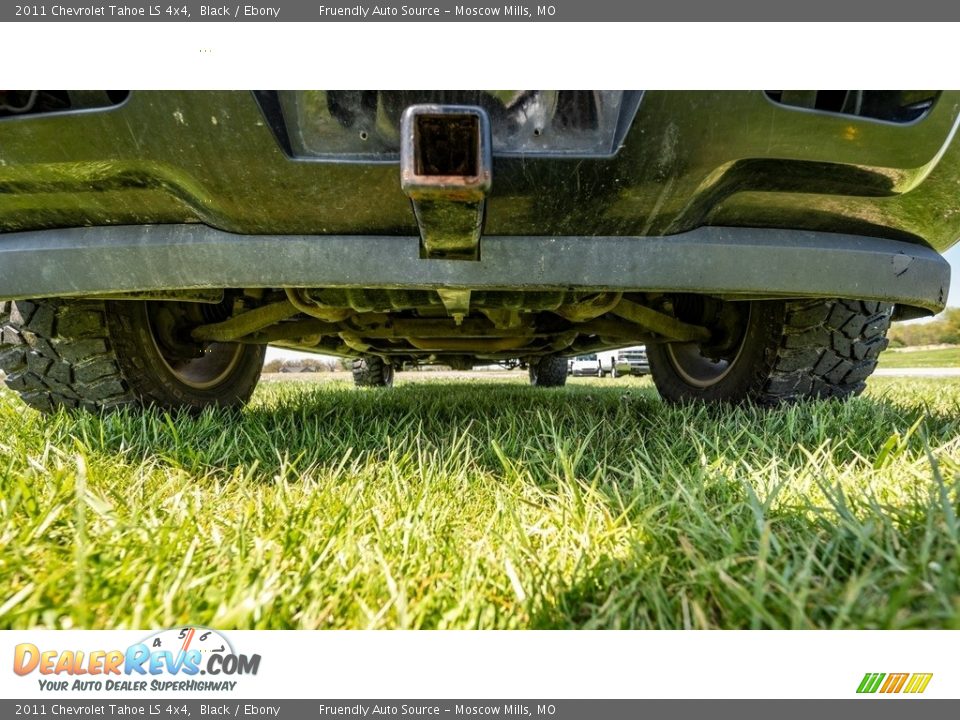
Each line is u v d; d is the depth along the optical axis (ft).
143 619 1.96
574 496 2.93
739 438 4.37
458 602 2.13
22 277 3.50
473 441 4.93
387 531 2.65
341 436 5.21
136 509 2.71
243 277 3.36
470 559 2.35
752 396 5.79
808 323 5.25
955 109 3.00
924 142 3.03
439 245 3.12
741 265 3.46
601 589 2.18
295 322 6.46
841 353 5.38
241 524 2.49
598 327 6.70
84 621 1.93
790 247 3.50
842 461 3.96
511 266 3.36
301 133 2.98
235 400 7.00
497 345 7.79
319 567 2.32
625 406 7.26
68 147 2.88
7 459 3.70
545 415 6.41
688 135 2.93
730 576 2.05
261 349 7.87
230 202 3.14
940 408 7.06
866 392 10.34
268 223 3.26
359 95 2.97
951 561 1.93
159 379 5.63
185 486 3.20
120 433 4.53
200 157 2.93
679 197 3.19
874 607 1.82
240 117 2.82
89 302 4.95
